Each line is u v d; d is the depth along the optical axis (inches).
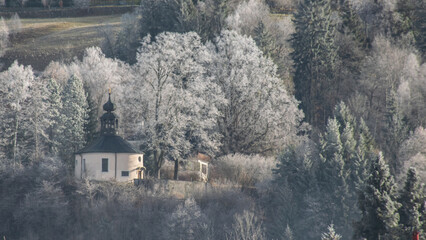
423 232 6599.4
